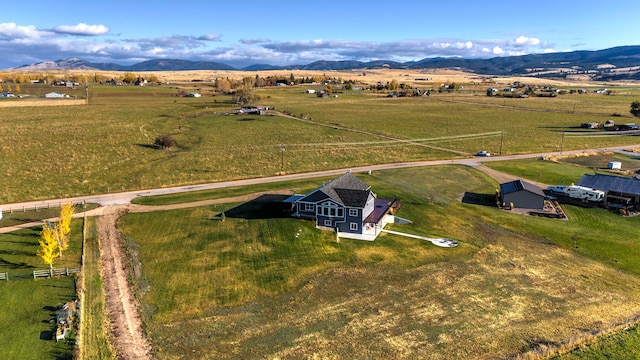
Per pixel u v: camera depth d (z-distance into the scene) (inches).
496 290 1627.7
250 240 2022.6
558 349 1282.0
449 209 2490.2
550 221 2319.1
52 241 1708.9
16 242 1996.8
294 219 2228.1
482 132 5142.7
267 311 1494.8
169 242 2018.9
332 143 4439.0
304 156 3855.8
